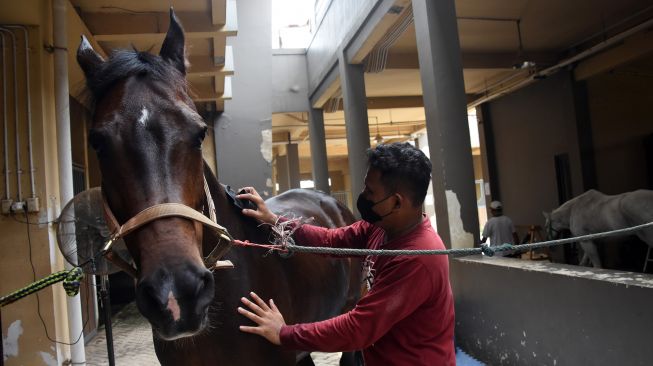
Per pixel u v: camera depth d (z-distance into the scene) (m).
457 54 4.50
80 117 5.73
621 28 7.51
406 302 1.38
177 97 1.51
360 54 7.14
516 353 3.62
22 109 3.32
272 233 1.97
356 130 7.55
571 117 8.52
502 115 10.58
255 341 1.70
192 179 1.44
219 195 1.81
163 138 1.38
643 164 8.27
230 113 8.22
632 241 7.15
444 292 1.47
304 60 10.79
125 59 1.54
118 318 6.36
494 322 3.87
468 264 4.17
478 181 18.59
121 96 1.44
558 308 3.19
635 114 8.03
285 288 1.95
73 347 3.45
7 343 3.25
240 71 8.26
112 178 1.37
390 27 6.42
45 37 3.45
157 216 1.26
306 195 3.27
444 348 1.46
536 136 9.51
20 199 3.27
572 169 8.56
